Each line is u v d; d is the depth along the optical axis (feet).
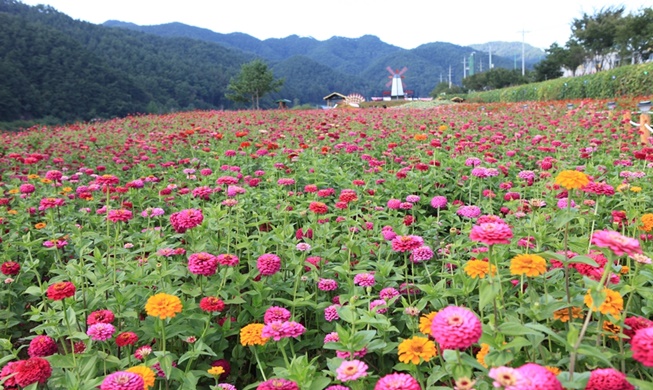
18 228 18.86
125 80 239.71
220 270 13.01
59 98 200.34
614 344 9.09
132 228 18.86
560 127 43.52
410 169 25.41
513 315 9.37
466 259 14.43
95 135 55.16
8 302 14.28
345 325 11.78
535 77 257.34
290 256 13.37
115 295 11.59
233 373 11.61
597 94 94.53
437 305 10.51
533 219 13.24
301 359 8.38
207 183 23.61
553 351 9.45
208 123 64.54
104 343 11.08
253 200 22.35
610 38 194.49
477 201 22.27
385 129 46.21
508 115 61.46
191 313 11.19
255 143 40.68
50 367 9.16
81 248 14.38
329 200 22.21
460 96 221.46
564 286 10.36
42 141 51.83
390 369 11.09
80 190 22.61
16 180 27.58
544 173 20.57
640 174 18.88
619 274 10.59
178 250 13.92
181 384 9.83
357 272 13.02
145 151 38.78
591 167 22.02
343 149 32.68
